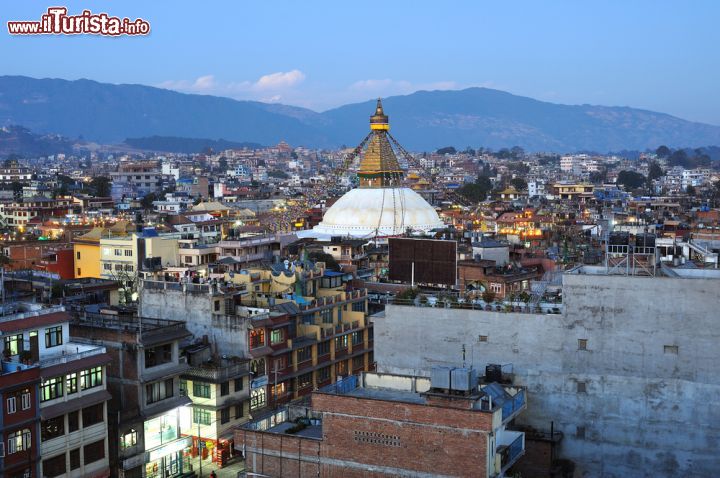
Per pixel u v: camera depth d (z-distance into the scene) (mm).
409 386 71500
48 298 114500
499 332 76500
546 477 72750
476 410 61750
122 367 85250
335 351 115688
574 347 74125
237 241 172625
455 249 141375
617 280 72562
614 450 73062
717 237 180750
